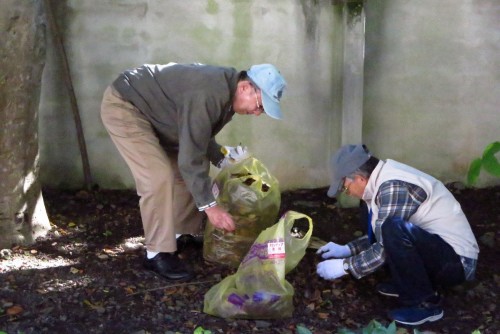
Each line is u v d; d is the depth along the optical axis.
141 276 4.31
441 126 5.70
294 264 4.06
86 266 4.41
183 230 4.63
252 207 4.34
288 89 5.50
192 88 3.85
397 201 3.83
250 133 5.55
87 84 5.42
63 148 5.52
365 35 5.49
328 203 5.52
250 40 5.40
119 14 5.32
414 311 3.91
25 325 3.78
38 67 4.56
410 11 5.50
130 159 4.14
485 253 4.82
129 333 3.76
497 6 5.53
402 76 5.59
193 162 3.91
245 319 3.91
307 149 5.62
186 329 3.81
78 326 3.80
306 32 5.42
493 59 5.61
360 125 5.36
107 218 5.15
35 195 4.74
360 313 4.04
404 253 3.80
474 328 3.91
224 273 4.38
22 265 4.38
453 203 3.96
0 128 4.40
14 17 4.31
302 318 3.96
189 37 5.38
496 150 3.88
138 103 4.08
